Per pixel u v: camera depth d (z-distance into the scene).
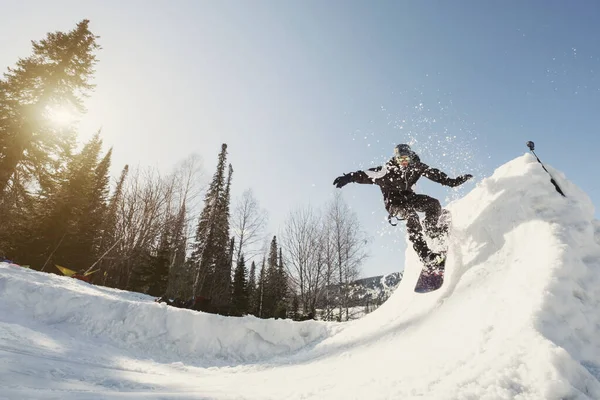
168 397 2.22
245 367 4.71
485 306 2.38
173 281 18.92
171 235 21.05
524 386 1.54
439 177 3.58
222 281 22.19
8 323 4.46
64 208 18.38
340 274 20.44
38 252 17.52
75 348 4.34
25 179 14.94
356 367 2.88
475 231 3.39
